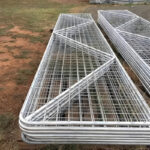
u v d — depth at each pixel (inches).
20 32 242.2
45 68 106.0
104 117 76.0
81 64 115.1
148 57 131.3
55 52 133.3
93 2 481.4
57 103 74.0
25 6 453.4
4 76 134.6
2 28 259.4
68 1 529.7
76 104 82.0
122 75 101.8
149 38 154.9
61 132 63.2
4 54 173.2
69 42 145.5
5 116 95.1
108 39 212.5
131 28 198.2
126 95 86.7
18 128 87.5
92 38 164.9
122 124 63.7
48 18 322.0
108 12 276.7
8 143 79.6
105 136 63.9
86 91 89.4
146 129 62.3
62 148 74.3
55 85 92.8
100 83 95.7
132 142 66.3
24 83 126.6
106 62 108.9
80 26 196.4
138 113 71.9
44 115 67.1
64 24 210.8
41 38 220.1
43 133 63.1
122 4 464.1
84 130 62.7
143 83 116.4
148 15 328.8
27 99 73.2
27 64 154.3
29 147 76.6
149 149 75.4
